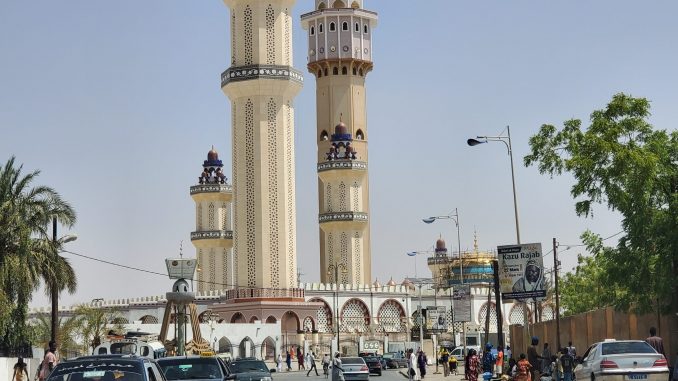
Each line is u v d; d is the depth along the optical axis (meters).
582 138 46.03
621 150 44.34
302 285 129.50
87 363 23.12
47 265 55.78
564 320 66.19
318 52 156.25
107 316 113.00
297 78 122.88
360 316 135.25
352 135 154.75
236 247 121.69
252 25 122.25
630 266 45.22
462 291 91.25
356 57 155.38
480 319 147.00
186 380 28.50
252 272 120.12
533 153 47.41
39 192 57.09
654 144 44.94
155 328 105.81
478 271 149.75
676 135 46.16
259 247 119.81
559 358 43.78
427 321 114.19
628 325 52.66
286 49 123.50
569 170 45.53
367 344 123.50
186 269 65.62
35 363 58.72
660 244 44.09
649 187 43.78
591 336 59.59
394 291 138.38
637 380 33.72
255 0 122.25
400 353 105.62
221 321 122.81
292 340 120.25
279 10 123.12
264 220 120.12
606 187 44.88
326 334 129.25
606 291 70.19
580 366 36.97
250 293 119.69
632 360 33.97
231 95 122.94
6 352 57.16
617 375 33.78
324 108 156.12
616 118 45.84
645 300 45.75
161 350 55.72
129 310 136.88
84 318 99.06
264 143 120.50
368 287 135.75
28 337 58.75
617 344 35.31
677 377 32.94
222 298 131.62
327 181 146.38
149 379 22.91
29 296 55.53
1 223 54.78
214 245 150.38
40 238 56.38
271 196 120.62
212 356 30.03
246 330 114.25
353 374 64.50
